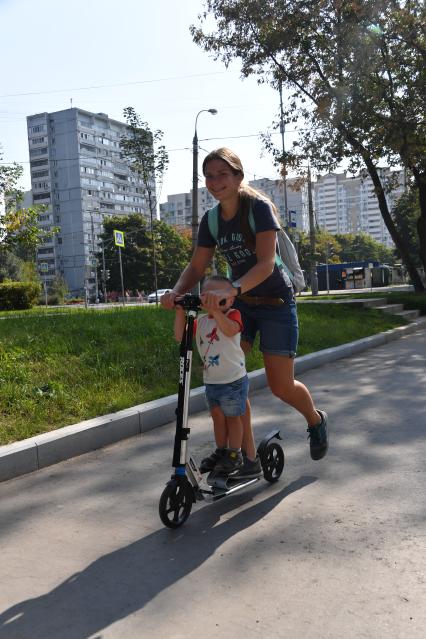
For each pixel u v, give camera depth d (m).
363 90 18.06
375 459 4.08
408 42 17.80
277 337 3.44
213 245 3.54
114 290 72.00
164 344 7.37
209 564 2.68
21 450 4.09
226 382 3.23
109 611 2.34
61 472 4.12
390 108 18.64
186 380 3.06
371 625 2.15
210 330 3.24
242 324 3.45
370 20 17.45
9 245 20.12
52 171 120.12
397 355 9.20
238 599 2.37
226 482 3.26
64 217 120.31
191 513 3.29
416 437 4.57
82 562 2.77
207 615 2.27
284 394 3.59
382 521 3.04
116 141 128.50
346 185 172.25
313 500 3.38
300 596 2.37
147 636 2.15
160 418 5.27
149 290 70.12
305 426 5.05
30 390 5.26
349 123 18.66
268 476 3.65
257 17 18.38
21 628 2.24
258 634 2.13
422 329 13.61
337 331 10.58
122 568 2.69
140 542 2.95
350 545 2.79
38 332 7.71
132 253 68.88
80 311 11.53
